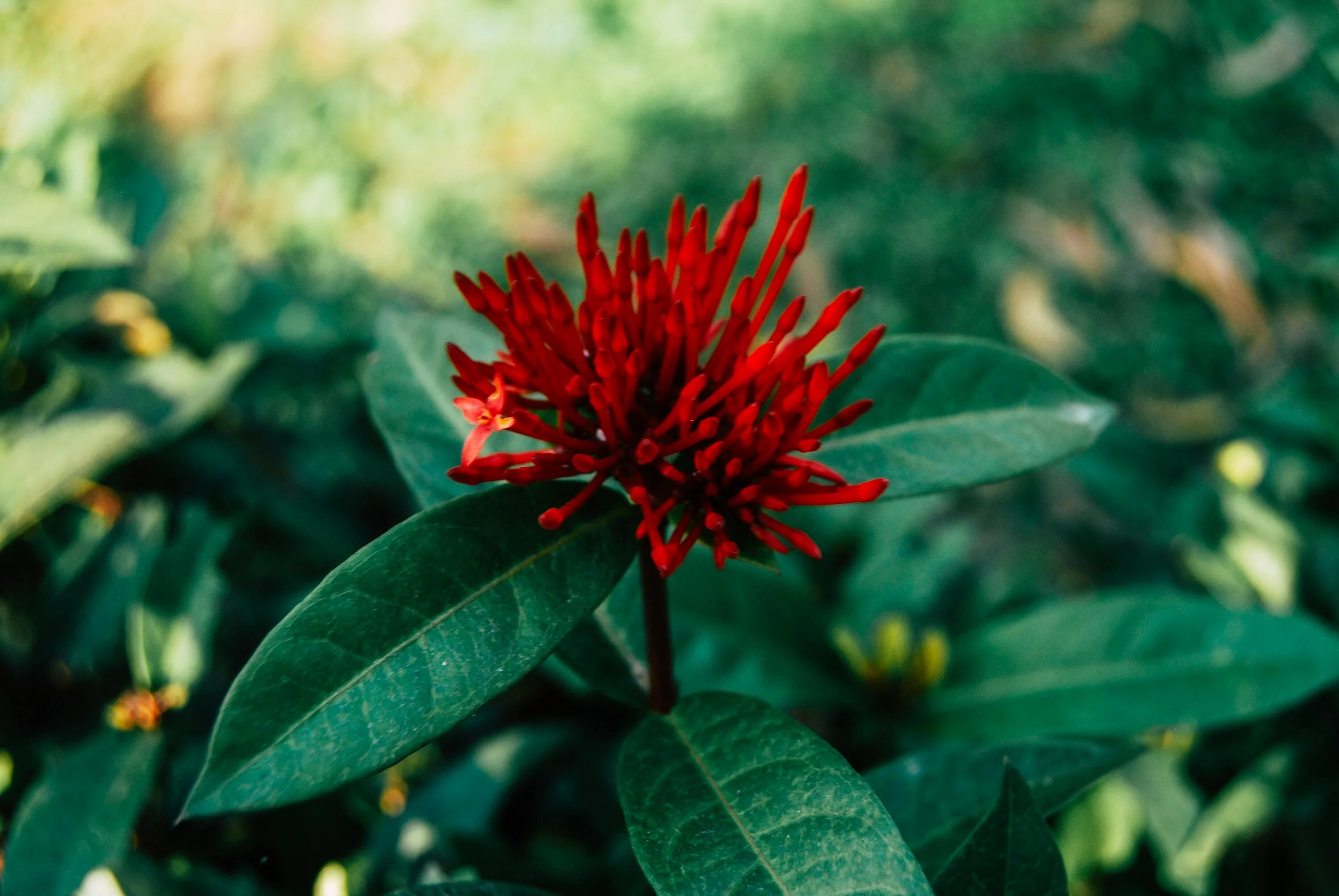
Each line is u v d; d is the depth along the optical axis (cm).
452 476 30
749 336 32
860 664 51
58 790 42
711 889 30
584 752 60
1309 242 128
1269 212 134
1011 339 124
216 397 51
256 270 73
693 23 172
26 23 73
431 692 30
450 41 171
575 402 32
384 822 50
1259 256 127
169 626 47
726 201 146
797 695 48
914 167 148
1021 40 165
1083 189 141
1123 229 136
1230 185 138
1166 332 123
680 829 31
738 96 160
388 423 39
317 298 70
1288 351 101
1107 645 48
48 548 57
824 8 174
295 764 29
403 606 31
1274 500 64
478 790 50
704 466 31
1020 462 35
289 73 166
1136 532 96
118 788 43
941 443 36
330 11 175
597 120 159
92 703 49
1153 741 58
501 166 154
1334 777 54
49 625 49
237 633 58
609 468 32
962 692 49
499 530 32
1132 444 78
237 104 162
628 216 145
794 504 31
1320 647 45
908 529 64
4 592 56
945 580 70
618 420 31
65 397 54
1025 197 142
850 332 125
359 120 159
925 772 37
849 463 36
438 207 147
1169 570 79
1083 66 157
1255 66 147
